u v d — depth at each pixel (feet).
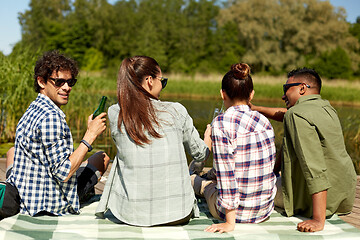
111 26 147.54
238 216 7.00
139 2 154.92
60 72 7.08
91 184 7.77
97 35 145.07
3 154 16.55
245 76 6.90
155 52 138.31
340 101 57.57
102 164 8.05
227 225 6.54
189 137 6.97
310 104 7.27
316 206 6.74
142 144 6.46
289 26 137.59
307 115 6.91
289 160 7.27
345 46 136.67
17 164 6.96
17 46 23.27
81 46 141.69
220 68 137.08
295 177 7.32
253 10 143.64
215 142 6.68
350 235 6.33
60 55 7.24
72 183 7.14
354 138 22.16
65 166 6.66
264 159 6.79
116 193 6.77
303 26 136.77
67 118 22.61
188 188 6.73
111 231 6.23
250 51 139.74
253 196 6.88
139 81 6.71
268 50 136.87
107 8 148.25
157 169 6.47
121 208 6.61
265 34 140.87
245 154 6.73
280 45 141.59
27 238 5.76
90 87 25.86
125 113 6.50
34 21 165.27
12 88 20.06
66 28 146.20
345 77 123.65
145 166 6.47
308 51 136.67
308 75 7.63
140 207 6.46
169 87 66.18
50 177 6.92
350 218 8.01
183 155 6.72
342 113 30.37
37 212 6.88
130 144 6.53
